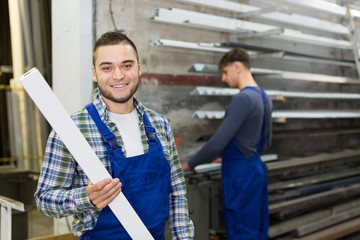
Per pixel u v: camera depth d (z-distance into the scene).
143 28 2.28
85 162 1.04
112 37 1.15
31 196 2.26
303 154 3.28
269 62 3.11
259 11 2.57
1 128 3.86
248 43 2.93
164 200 1.22
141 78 2.31
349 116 3.30
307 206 2.86
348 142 4.00
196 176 2.45
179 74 2.53
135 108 1.25
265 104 2.33
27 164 3.59
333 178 3.21
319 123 3.64
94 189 1.04
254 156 2.30
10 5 3.51
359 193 3.36
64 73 2.04
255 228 2.28
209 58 2.75
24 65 3.51
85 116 1.16
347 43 3.12
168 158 1.28
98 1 2.01
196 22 2.33
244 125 2.22
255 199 2.27
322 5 2.54
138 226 1.12
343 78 3.19
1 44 3.97
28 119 3.65
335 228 2.96
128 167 1.14
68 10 1.99
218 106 2.82
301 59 2.81
